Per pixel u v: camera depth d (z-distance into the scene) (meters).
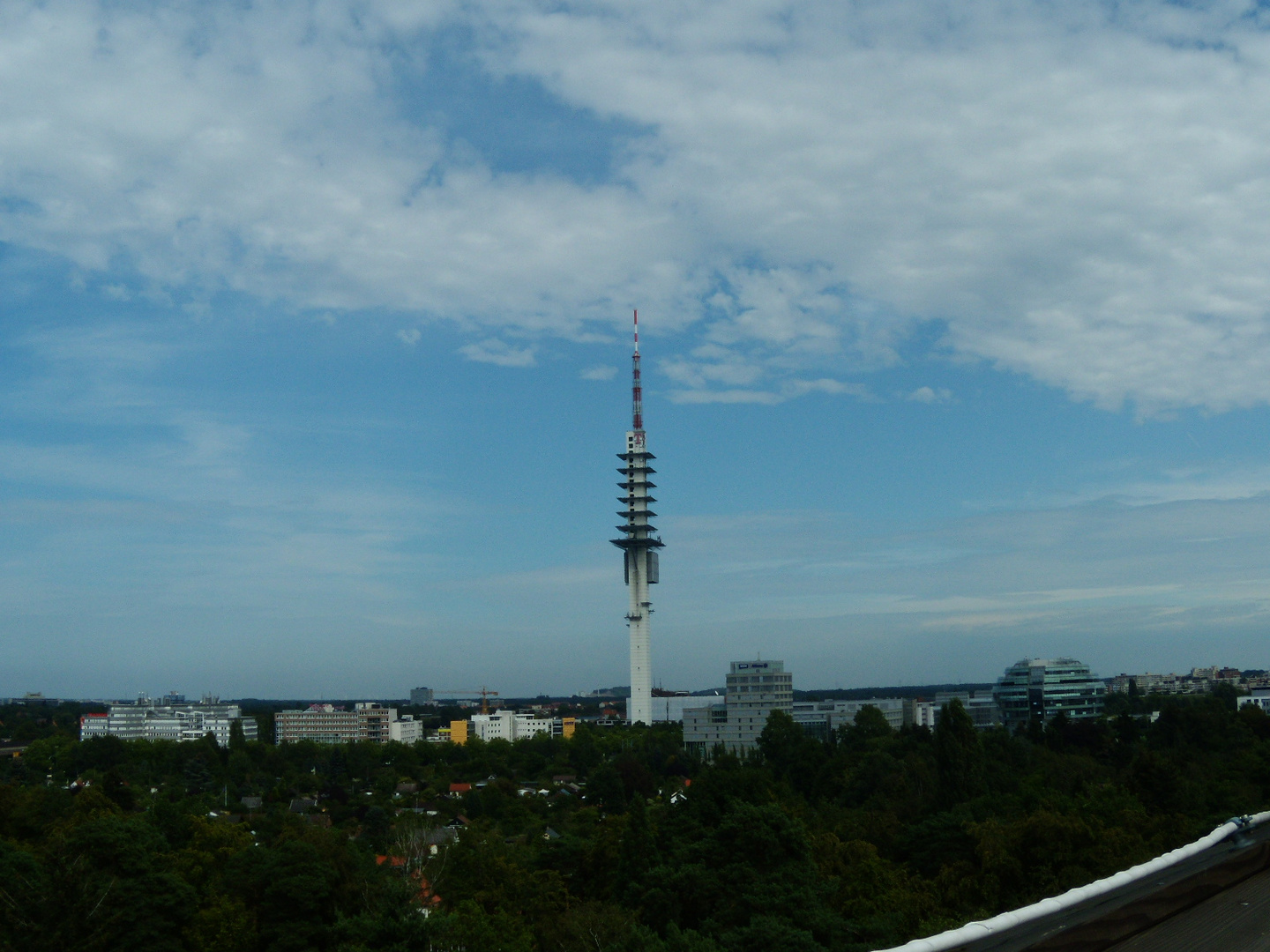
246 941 83.88
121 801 156.62
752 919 65.31
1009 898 85.75
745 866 76.94
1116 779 138.38
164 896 81.75
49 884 77.50
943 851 101.12
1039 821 90.69
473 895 98.94
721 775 110.75
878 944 70.50
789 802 136.50
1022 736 195.25
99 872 80.81
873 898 84.75
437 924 69.38
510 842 143.12
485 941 76.38
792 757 189.88
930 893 88.38
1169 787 107.38
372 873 107.06
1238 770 129.12
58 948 75.31
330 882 89.62
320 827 132.62
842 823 121.25
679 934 62.09
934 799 133.62
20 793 130.38
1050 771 140.62
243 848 109.44
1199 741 166.38
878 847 114.00
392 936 67.88
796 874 76.25
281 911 86.75
